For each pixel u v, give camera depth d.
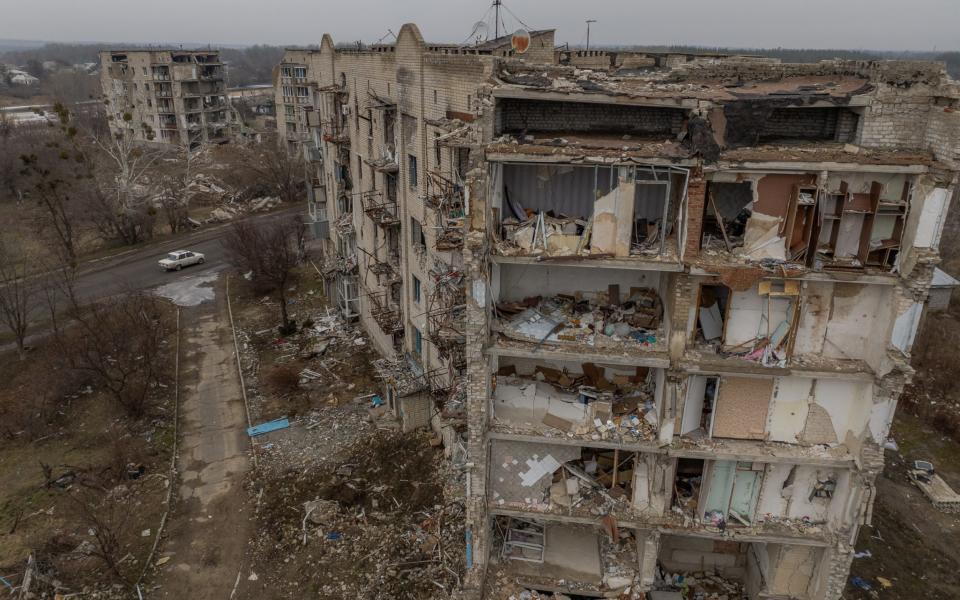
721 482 16.70
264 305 42.47
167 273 49.06
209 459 26.19
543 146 14.15
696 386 15.78
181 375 33.12
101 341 32.12
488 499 17.89
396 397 27.78
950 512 23.16
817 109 15.48
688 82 16.81
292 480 24.58
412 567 20.30
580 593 18.11
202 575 20.42
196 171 77.75
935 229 12.96
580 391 17.25
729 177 13.61
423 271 25.58
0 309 36.44
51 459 26.38
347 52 33.69
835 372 14.57
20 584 19.81
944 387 30.33
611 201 14.13
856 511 15.48
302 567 20.56
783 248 14.09
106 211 55.62
